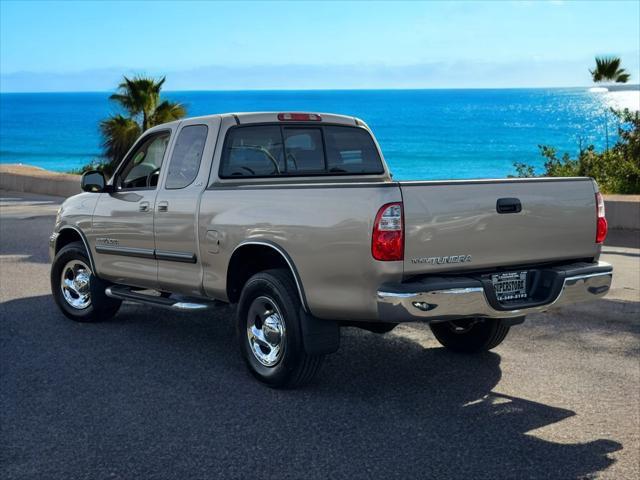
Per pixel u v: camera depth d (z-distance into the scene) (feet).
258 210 17.97
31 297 28.43
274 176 20.90
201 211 19.60
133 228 22.02
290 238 17.13
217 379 18.74
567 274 17.02
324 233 16.38
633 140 65.67
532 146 278.26
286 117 21.13
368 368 19.71
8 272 33.50
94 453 14.16
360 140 22.84
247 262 19.40
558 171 67.41
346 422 15.79
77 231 24.29
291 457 13.96
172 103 103.55
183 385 18.22
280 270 17.94
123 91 102.22
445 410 16.53
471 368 19.69
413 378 18.84
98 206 23.53
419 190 15.51
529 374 19.17
